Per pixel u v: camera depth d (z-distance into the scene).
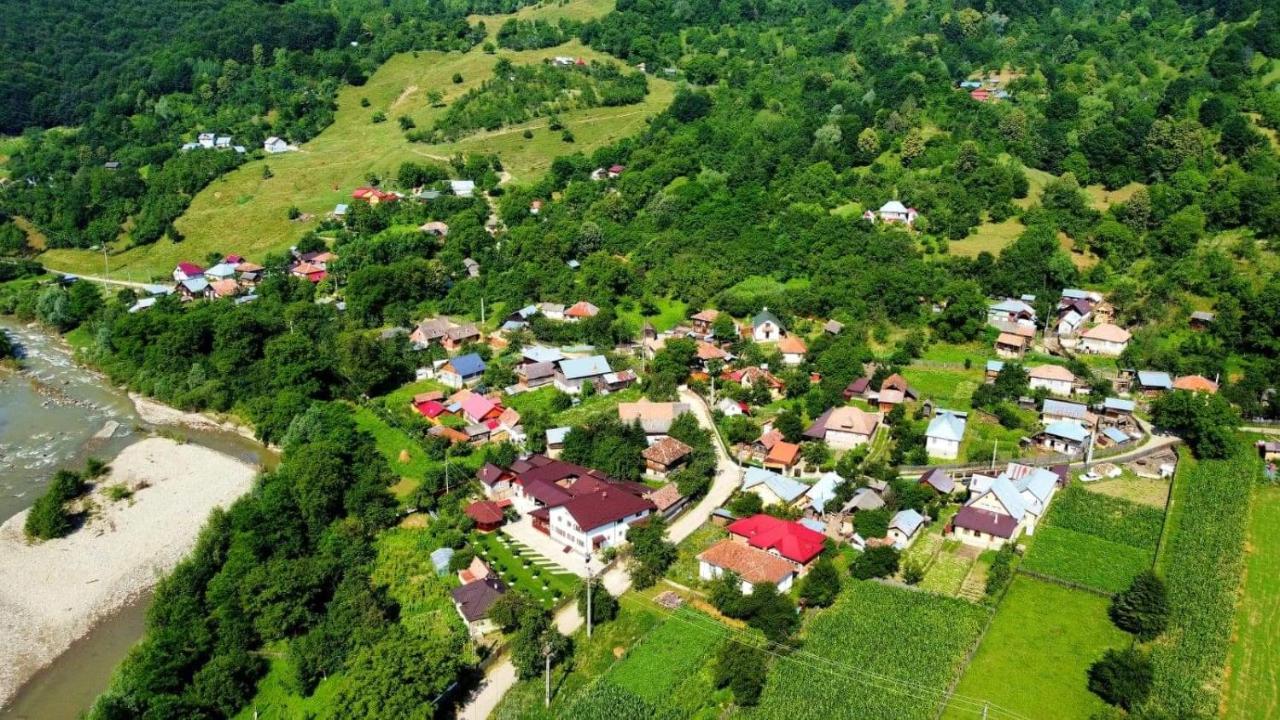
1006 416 127.62
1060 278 163.00
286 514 106.00
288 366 147.00
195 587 96.94
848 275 165.50
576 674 83.44
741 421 126.44
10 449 139.38
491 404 136.12
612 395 141.88
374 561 103.00
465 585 94.56
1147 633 85.81
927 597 92.38
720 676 80.00
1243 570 96.44
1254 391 131.00
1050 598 92.69
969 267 165.00
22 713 85.56
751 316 162.88
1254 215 164.62
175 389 156.25
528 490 111.69
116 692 82.31
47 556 110.56
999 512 103.69
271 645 91.50
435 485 114.25
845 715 76.50
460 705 80.44
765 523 101.88
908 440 121.19
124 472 131.38
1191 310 150.88
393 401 144.00
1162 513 106.88
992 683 80.69
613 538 103.25
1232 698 78.19
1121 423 128.62
